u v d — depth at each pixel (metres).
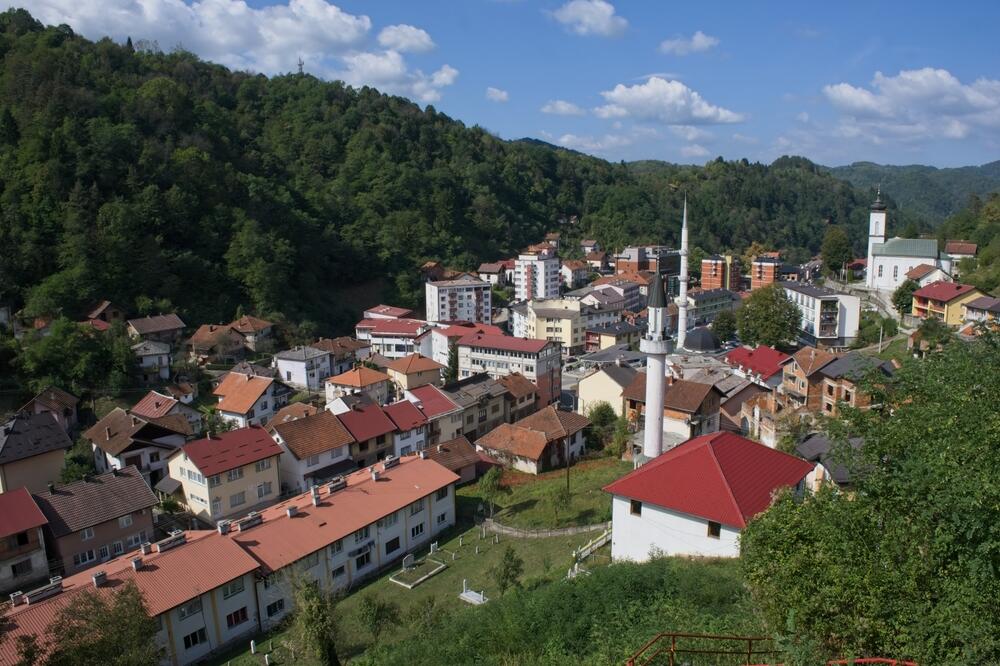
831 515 17.41
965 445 16.02
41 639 31.61
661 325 47.41
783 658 16.19
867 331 110.50
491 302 154.75
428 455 61.66
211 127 157.12
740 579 26.16
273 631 40.25
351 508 47.72
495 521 53.50
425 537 51.56
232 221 133.12
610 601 26.53
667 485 32.59
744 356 87.19
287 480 63.53
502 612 28.30
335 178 185.75
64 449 63.81
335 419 67.19
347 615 39.66
